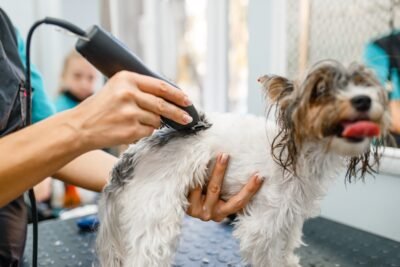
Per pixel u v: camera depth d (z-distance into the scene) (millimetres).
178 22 2139
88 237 1044
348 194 1146
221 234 1046
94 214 1188
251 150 719
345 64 668
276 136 686
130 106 550
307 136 644
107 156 1016
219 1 1648
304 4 1211
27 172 536
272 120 771
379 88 646
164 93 578
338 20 1140
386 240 1035
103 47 573
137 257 688
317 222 1157
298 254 956
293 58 1260
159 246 687
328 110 605
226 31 1668
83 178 935
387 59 1003
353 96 593
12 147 540
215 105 1765
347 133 593
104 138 548
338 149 623
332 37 1161
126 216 718
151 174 716
